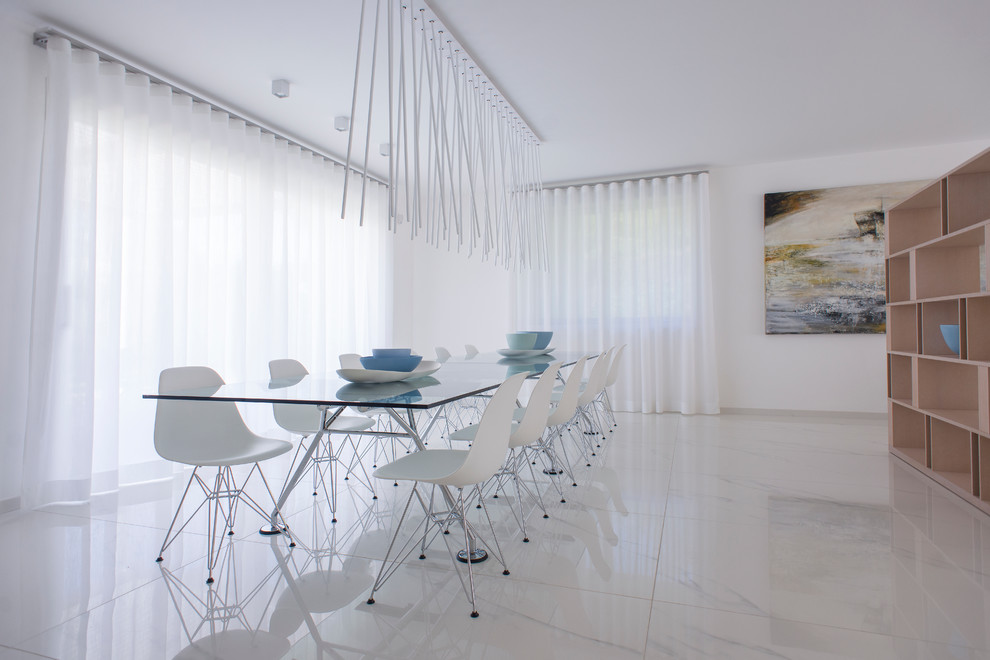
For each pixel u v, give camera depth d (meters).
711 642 1.65
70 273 3.19
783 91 4.05
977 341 2.86
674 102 4.22
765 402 5.72
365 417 3.29
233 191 4.34
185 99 3.91
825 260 5.52
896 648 1.61
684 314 5.80
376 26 2.72
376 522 2.70
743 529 2.56
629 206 6.06
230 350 4.29
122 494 3.24
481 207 6.73
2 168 3.01
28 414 3.00
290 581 2.07
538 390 2.38
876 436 4.59
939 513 2.75
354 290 5.59
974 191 3.07
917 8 3.05
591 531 2.54
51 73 3.12
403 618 1.80
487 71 3.72
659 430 4.91
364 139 4.99
